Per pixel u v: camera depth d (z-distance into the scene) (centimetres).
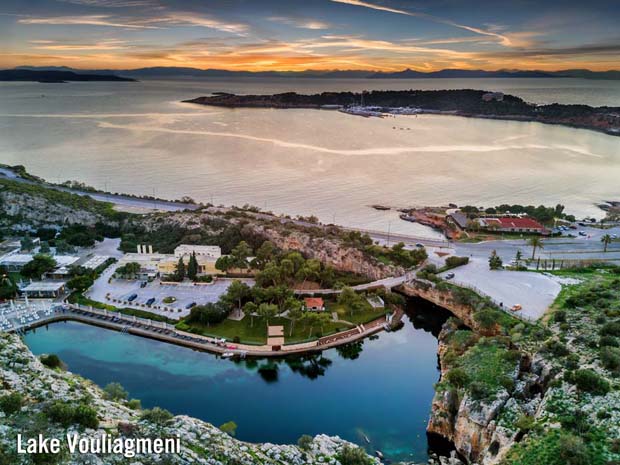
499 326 14900
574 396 10231
